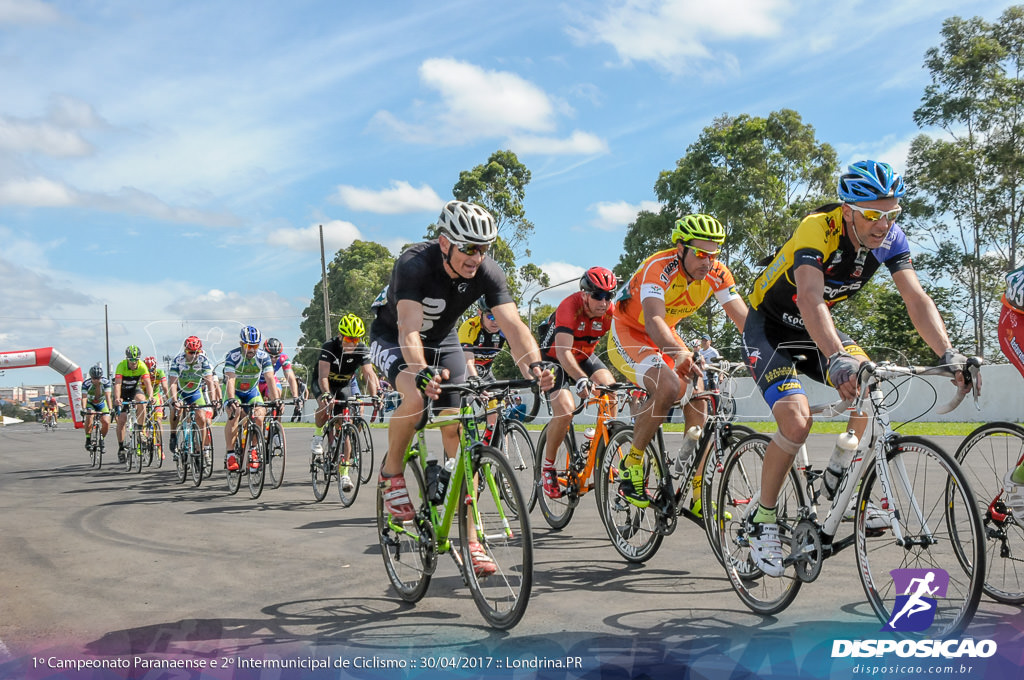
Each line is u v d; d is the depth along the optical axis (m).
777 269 3.00
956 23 20.64
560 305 4.60
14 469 10.33
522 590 2.64
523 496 2.64
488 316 5.52
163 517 5.58
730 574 3.07
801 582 2.74
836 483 2.84
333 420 6.18
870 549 3.15
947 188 20.44
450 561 3.93
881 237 2.76
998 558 3.12
